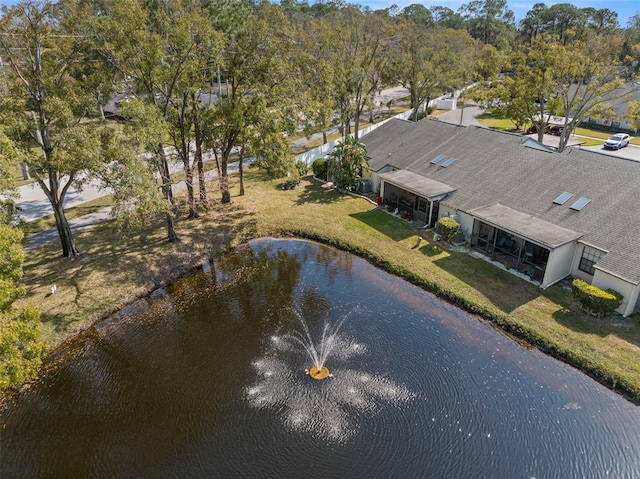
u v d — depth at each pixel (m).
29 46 19.08
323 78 40.38
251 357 17.72
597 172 23.62
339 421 14.63
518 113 42.94
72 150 19.05
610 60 41.44
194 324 19.94
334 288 22.52
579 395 15.36
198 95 30.86
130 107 20.86
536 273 21.66
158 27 22.72
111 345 18.58
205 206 31.12
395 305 20.86
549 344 17.38
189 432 14.40
